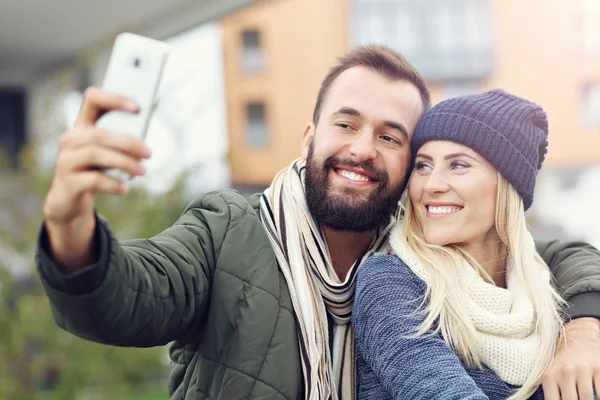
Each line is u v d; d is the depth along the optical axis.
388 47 1.40
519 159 1.25
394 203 1.36
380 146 1.33
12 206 4.09
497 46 16.62
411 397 1.05
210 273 1.19
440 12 16.38
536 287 1.24
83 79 5.40
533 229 15.27
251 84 15.38
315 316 1.23
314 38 15.44
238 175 4.57
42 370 3.92
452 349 1.19
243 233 1.23
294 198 1.34
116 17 5.65
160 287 1.04
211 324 1.18
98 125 0.86
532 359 1.19
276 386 1.16
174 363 1.34
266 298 1.19
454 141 1.25
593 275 1.28
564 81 16.45
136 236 4.00
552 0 16.39
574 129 16.39
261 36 15.40
